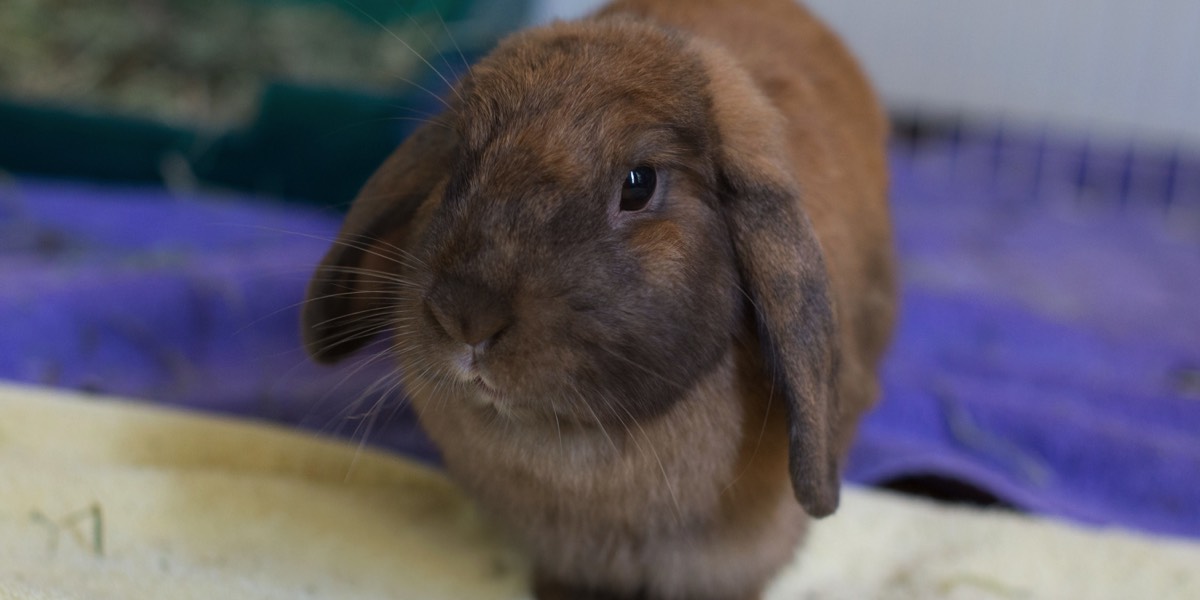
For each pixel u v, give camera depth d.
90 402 0.44
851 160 0.42
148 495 0.39
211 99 0.95
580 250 0.31
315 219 0.78
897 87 1.18
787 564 0.39
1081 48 1.12
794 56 0.43
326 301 0.37
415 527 0.40
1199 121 1.10
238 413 0.48
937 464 0.46
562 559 0.38
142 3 0.97
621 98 0.33
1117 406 0.55
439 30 0.80
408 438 0.47
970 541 0.41
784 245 0.34
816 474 0.34
